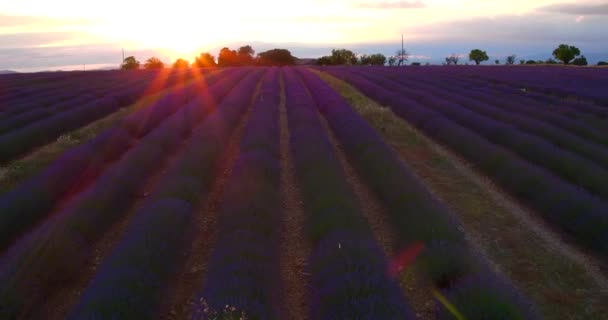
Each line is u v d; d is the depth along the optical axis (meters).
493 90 23.88
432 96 20.75
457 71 42.25
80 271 6.22
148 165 10.20
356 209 7.14
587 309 5.24
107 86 29.14
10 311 4.88
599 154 10.31
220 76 39.34
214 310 4.36
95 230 7.08
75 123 16.00
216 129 13.02
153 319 4.96
